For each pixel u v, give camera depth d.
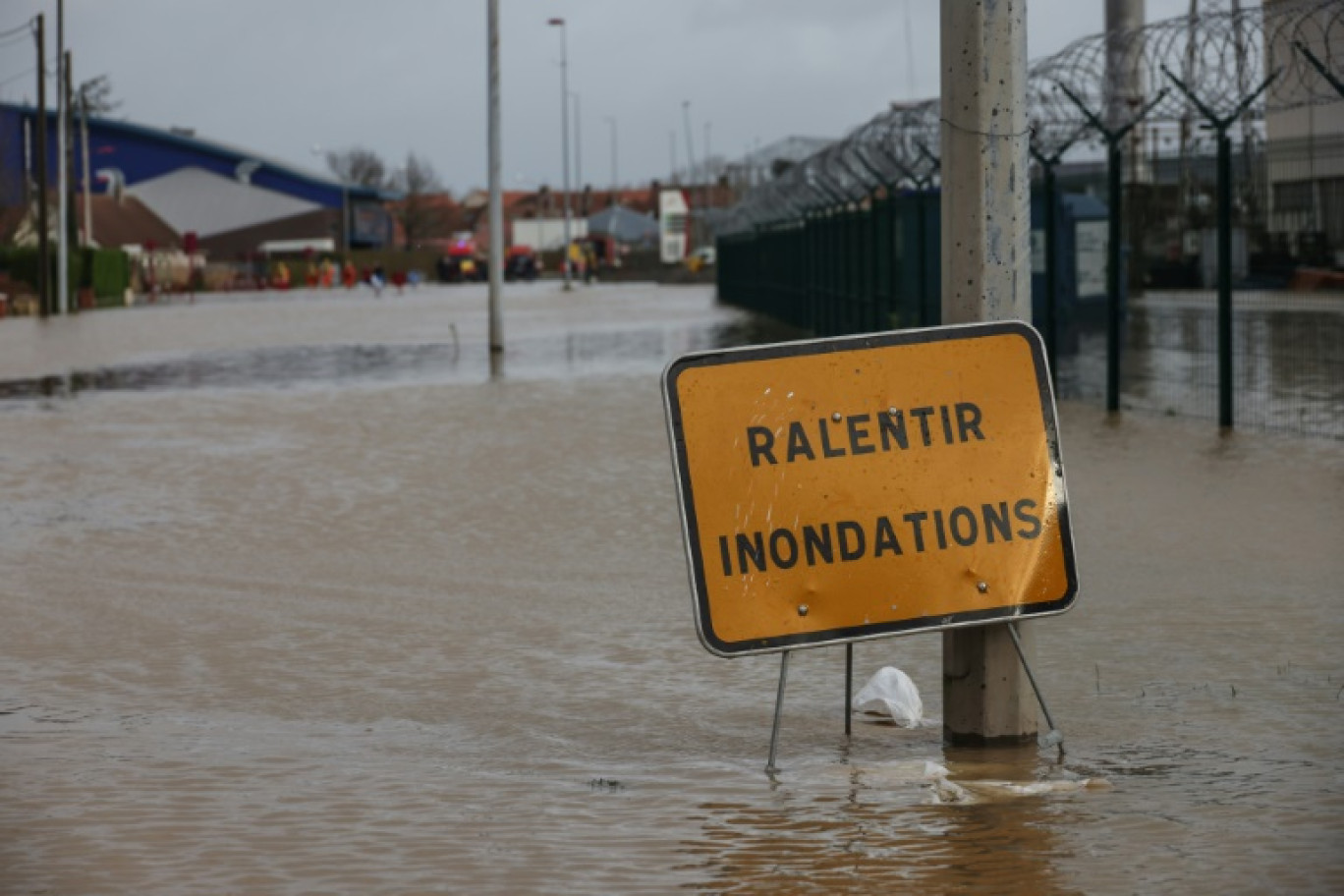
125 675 9.91
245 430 23.53
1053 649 10.02
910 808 7.12
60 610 11.78
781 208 47.47
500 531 14.84
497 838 6.84
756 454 7.84
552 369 33.97
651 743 8.34
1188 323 33.59
